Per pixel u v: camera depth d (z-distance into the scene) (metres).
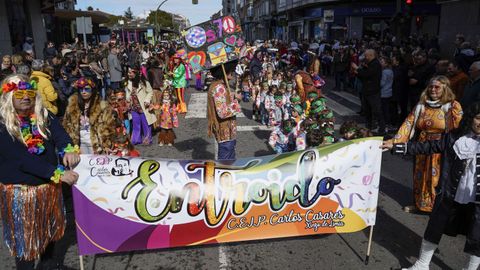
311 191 3.66
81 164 3.30
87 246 3.39
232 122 4.93
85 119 4.71
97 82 11.77
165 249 4.18
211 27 4.72
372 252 4.11
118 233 3.42
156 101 8.31
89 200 3.33
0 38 14.84
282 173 3.63
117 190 3.37
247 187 3.57
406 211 5.07
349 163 3.68
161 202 3.44
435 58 9.61
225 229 3.58
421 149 3.45
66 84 8.72
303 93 8.13
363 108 10.69
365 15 30.92
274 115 9.02
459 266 3.84
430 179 4.74
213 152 7.73
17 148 2.85
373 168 3.70
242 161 3.71
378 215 4.96
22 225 2.92
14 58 7.97
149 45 25.56
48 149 3.06
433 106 4.53
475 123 3.06
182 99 11.75
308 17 35.53
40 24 19.83
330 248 4.18
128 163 3.43
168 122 8.08
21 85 2.79
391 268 3.80
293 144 6.12
